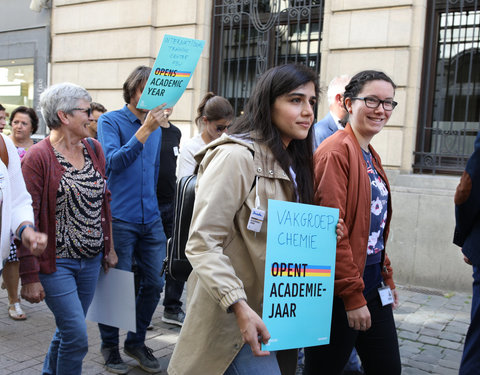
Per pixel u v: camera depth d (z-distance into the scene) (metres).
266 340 1.57
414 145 5.96
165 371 3.35
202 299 1.77
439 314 4.75
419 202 5.62
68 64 8.70
